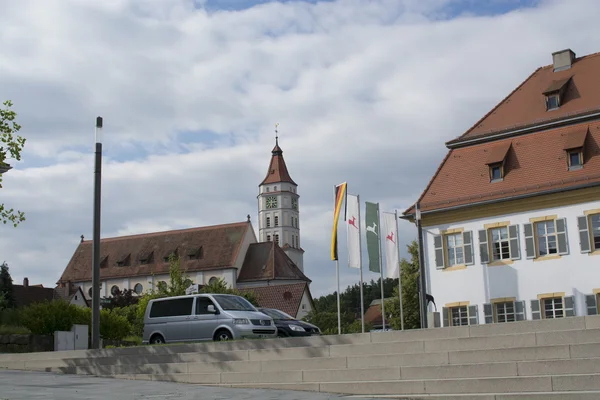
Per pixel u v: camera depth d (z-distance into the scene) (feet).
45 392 48.80
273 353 60.95
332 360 56.80
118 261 371.76
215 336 81.51
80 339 90.17
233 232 365.61
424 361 54.24
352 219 132.67
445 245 140.05
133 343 114.32
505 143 139.95
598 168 126.21
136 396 47.19
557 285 127.03
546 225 130.11
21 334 93.81
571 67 148.05
